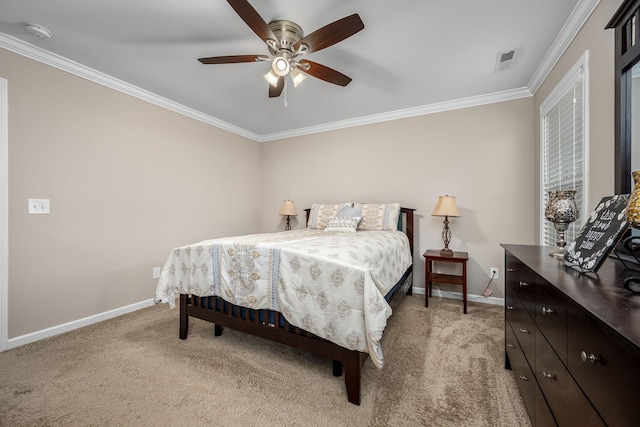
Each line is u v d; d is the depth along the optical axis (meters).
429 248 3.35
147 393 1.49
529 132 2.86
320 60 2.29
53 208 2.23
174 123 3.24
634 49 1.24
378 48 2.12
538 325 1.09
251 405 1.40
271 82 2.00
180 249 2.12
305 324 1.55
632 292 0.77
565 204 1.38
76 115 2.37
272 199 4.53
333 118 3.74
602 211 1.13
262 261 1.76
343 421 1.29
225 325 1.93
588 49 1.66
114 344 2.05
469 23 1.83
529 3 1.65
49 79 2.21
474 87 2.80
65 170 2.30
